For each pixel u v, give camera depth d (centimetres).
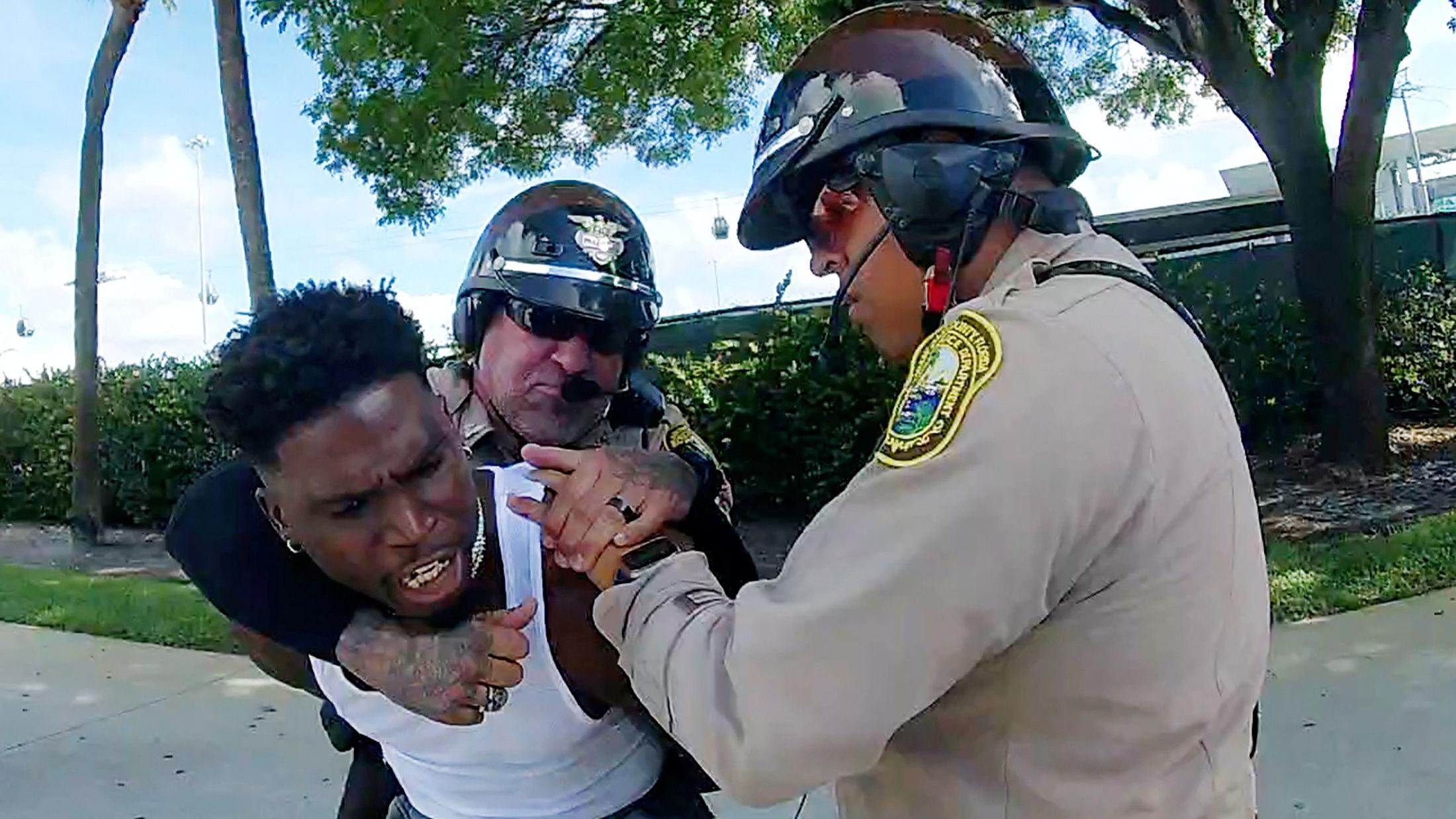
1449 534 646
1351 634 497
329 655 138
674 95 969
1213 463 118
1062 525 109
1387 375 1053
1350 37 1148
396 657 134
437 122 933
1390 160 2533
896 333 133
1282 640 498
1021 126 125
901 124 124
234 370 122
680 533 134
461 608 134
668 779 158
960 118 124
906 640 108
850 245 132
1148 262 993
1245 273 1084
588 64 967
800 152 130
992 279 126
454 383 208
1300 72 902
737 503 922
